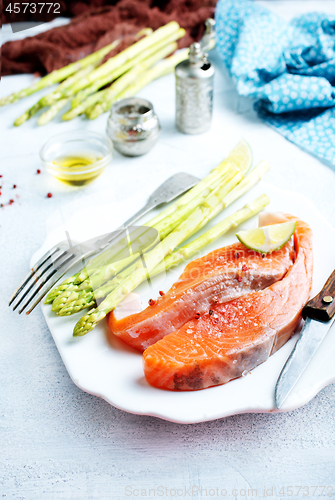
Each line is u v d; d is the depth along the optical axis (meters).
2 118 0.86
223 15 0.92
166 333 0.56
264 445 0.52
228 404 0.51
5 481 0.51
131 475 0.51
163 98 0.89
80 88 0.86
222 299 0.57
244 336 0.53
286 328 0.54
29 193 0.74
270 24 0.88
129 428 0.53
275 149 0.78
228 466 0.51
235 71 0.84
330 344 0.54
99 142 0.76
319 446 0.52
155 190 0.69
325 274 0.60
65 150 0.76
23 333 0.59
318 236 0.63
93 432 0.53
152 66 0.94
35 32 0.96
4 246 0.67
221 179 0.68
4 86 0.90
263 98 0.82
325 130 0.79
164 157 0.78
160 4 0.99
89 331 0.56
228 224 0.64
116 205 0.62
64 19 1.00
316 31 0.87
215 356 0.52
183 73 0.77
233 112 0.86
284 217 0.62
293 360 0.53
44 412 0.54
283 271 0.58
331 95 0.79
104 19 0.94
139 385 0.53
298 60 0.84
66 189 0.75
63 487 0.51
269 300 0.56
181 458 0.52
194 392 0.52
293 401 0.51
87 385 0.53
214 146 0.79
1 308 0.61
